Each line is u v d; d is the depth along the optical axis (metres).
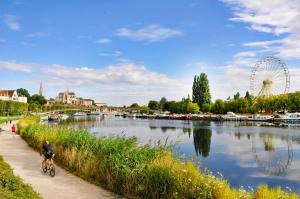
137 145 24.25
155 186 18.64
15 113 139.62
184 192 17.38
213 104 184.50
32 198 16.03
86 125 118.56
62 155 29.02
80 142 28.59
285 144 57.22
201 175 18.41
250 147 52.88
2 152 36.88
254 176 31.56
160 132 87.06
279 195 17.30
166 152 21.44
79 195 19.84
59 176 24.59
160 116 196.75
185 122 143.88
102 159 23.56
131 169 20.44
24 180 23.03
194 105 189.75
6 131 65.69
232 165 36.69
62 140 30.77
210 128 100.50
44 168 25.75
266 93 126.38
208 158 41.09
